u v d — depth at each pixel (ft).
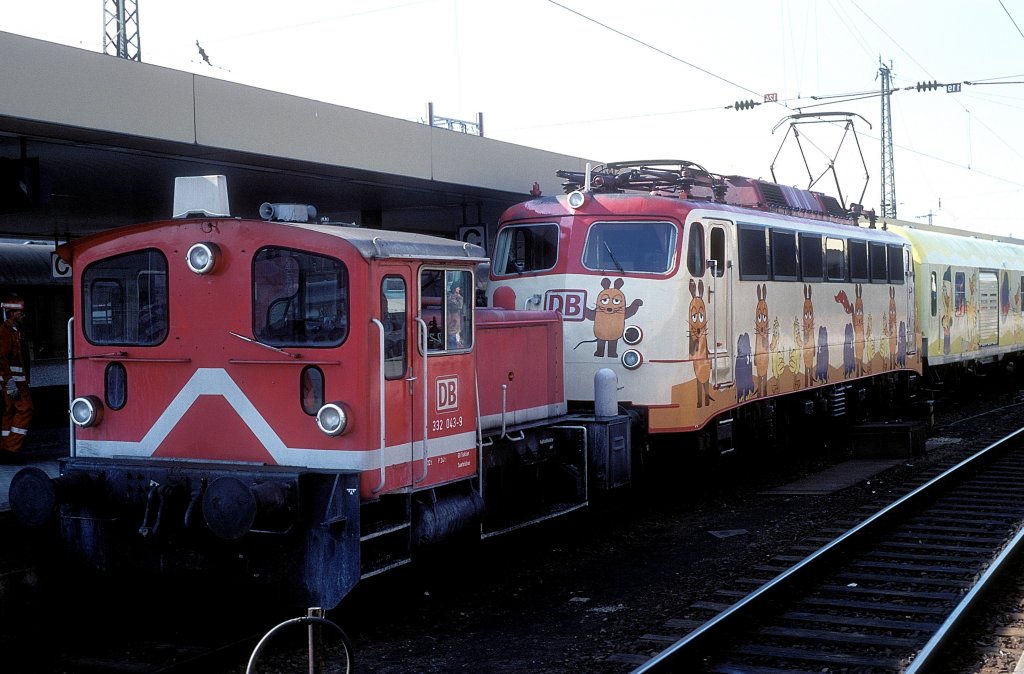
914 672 20.26
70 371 26.55
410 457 25.35
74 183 42.65
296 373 24.03
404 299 25.14
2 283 55.21
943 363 73.56
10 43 28.48
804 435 57.36
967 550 31.78
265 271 24.34
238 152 35.37
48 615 26.14
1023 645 22.89
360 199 51.47
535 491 32.89
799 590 27.43
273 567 23.58
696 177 44.42
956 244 79.56
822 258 51.44
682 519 38.24
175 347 25.21
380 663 22.68
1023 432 57.00
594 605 27.02
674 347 37.96
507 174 49.14
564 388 36.55
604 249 38.86
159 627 25.53
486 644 23.90
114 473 24.48
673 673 21.17
